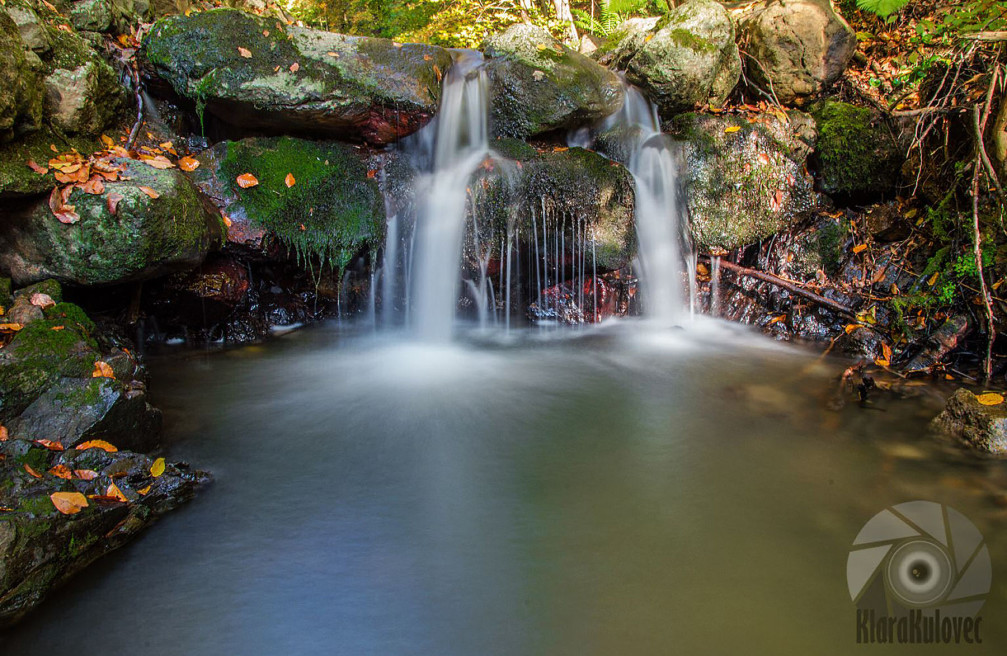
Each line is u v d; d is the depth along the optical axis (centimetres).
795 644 228
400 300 585
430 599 248
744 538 286
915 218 589
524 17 846
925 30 575
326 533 287
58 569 246
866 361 514
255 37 502
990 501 314
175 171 441
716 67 624
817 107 654
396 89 528
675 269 621
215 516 297
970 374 481
